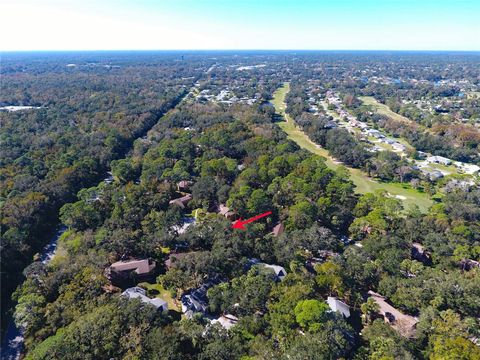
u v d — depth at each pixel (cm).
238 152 13012
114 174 11400
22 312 5388
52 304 5519
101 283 5962
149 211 8656
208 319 5519
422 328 5106
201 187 9625
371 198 9006
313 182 9656
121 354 4559
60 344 4534
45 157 11725
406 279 6109
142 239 7300
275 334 4972
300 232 7438
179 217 8331
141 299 5619
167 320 5362
